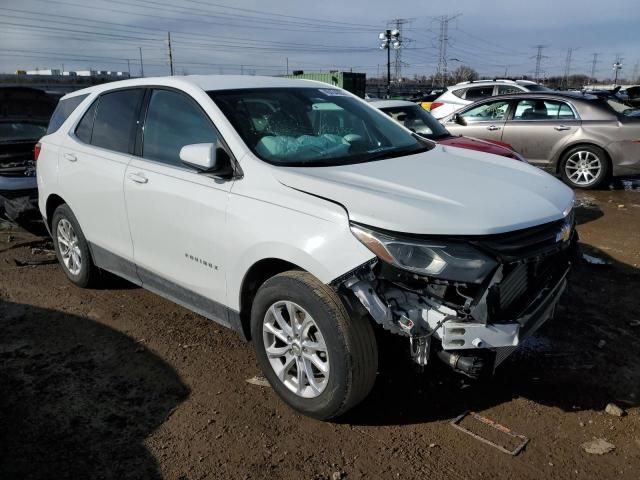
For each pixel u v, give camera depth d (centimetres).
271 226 302
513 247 270
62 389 347
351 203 281
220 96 368
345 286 271
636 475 267
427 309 269
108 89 454
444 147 421
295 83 428
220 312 353
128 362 378
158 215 374
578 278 512
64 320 444
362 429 305
